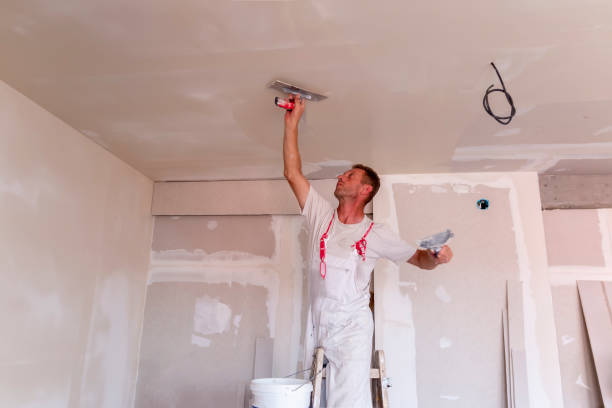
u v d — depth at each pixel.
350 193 2.57
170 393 3.59
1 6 1.81
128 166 3.59
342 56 2.08
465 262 3.40
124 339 3.50
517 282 3.30
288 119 2.46
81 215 3.00
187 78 2.31
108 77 2.32
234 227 3.86
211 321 3.68
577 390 3.20
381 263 3.49
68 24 1.91
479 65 2.12
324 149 3.18
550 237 3.49
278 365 3.49
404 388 3.23
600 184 3.54
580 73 2.15
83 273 3.02
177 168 3.64
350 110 2.60
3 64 2.21
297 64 2.16
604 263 3.37
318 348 2.43
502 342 3.23
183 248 3.87
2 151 2.36
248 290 3.70
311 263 2.54
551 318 3.20
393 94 2.41
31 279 2.55
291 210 3.75
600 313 3.26
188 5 1.78
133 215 3.65
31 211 2.56
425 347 3.29
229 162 3.48
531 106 2.48
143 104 2.59
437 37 1.93
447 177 3.59
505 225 3.43
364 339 2.41
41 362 2.63
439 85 2.31
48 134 2.70
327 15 1.82
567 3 1.70
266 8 1.79
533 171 3.51
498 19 1.81
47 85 2.40
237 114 2.69
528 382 3.08
